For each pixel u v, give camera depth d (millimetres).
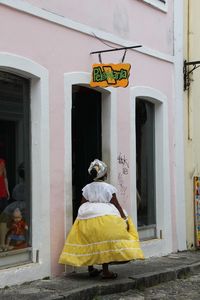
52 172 8117
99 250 7691
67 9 8469
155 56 10695
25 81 7961
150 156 10914
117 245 7645
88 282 7734
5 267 7465
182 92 11602
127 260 7652
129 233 7922
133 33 10086
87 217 7832
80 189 9688
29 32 7738
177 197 11297
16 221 7793
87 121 9664
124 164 9734
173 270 8977
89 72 8859
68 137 8406
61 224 8234
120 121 9664
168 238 10938
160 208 10875
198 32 12234
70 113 8461
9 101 7723
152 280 8430
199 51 12242
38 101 7941
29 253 7883
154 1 10672
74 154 9766
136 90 10102
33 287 7363
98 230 7699
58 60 8266
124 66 8258
